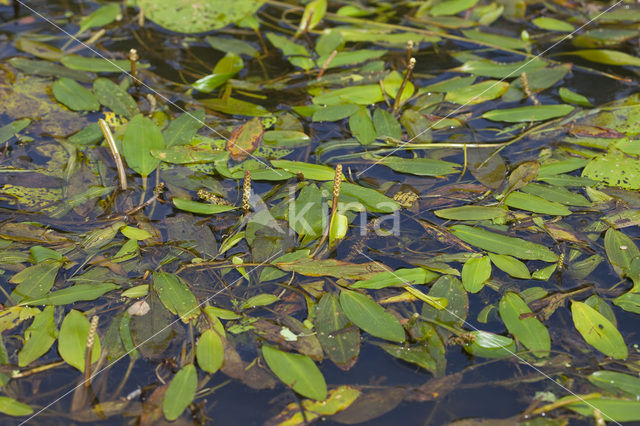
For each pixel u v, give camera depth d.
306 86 1.91
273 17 2.31
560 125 1.75
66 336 1.13
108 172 1.55
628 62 2.01
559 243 1.35
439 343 1.13
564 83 1.93
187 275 1.27
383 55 2.09
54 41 2.07
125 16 2.27
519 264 1.29
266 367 1.09
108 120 1.73
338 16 2.31
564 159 1.60
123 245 1.34
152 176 1.55
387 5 2.40
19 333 1.14
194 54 2.06
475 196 1.49
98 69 1.92
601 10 2.32
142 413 1.01
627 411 1.01
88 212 1.43
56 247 1.33
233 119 1.76
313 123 1.77
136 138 1.61
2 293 1.21
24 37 2.08
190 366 1.07
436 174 1.52
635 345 1.14
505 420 1.00
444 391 1.05
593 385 1.06
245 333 1.14
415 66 2.03
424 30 2.21
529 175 1.53
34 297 1.20
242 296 1.22
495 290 1.25
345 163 1.60
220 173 1.53
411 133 1.71
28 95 1.82
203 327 1.15
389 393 1.05
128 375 1.07
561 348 1.13
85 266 1.28
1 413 1.01
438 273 1.27
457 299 1.21
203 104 1.81
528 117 1.73
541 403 1.03
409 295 1.23
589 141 1.67
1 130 1.66
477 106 1.84
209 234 1.37
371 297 1.23
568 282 1.26
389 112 1.81
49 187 1.50
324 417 1.01
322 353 1.11
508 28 2.23
